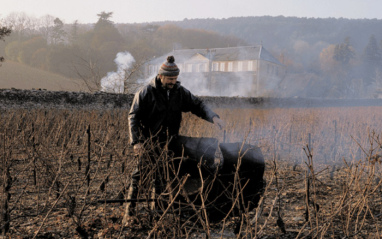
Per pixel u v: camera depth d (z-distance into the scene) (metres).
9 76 59.25
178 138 3.59
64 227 3.44
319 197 4.49
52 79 61.91
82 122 8.10
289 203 4.29
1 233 3.17
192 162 3.49
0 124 5.38
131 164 3.87
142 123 3.54
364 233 3.32
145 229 3.36
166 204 3.30
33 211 3.83
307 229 3.45
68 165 5.42
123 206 4.05
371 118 12.84
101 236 3.24
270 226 3.54
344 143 8.12
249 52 66.88
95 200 3.67
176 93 3.50
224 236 3.28
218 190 3.23
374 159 2.95
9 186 3.54
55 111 11.06
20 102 12.47
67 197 3.57
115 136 6.30
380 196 4.37
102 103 14.41
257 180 3.32
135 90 18.16
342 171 5.95
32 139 4.87
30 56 77.50
